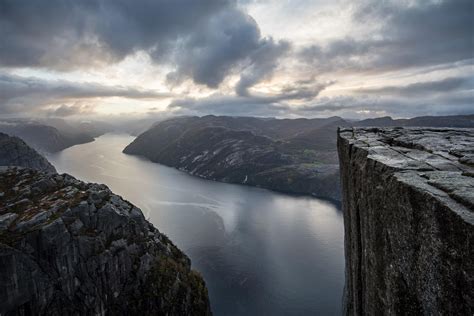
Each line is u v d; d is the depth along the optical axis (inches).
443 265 311.4
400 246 413.4
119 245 2893.7
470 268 268.2
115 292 2753.4
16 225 2454.5
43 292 2361.0
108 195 3339.1
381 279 492.4
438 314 319.6
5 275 2177.7
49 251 2418.8
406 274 395.2
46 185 3238.2
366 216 601.6
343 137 1000.2
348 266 981.8
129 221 3169.3
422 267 354.0
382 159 568.7
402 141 759.1
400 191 415.2
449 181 375.6
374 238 533.3
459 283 285.6
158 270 3051.2
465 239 275.6
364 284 644.1
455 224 290.7
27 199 2913.4
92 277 2623.0
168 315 2827.3
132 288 2856.8
